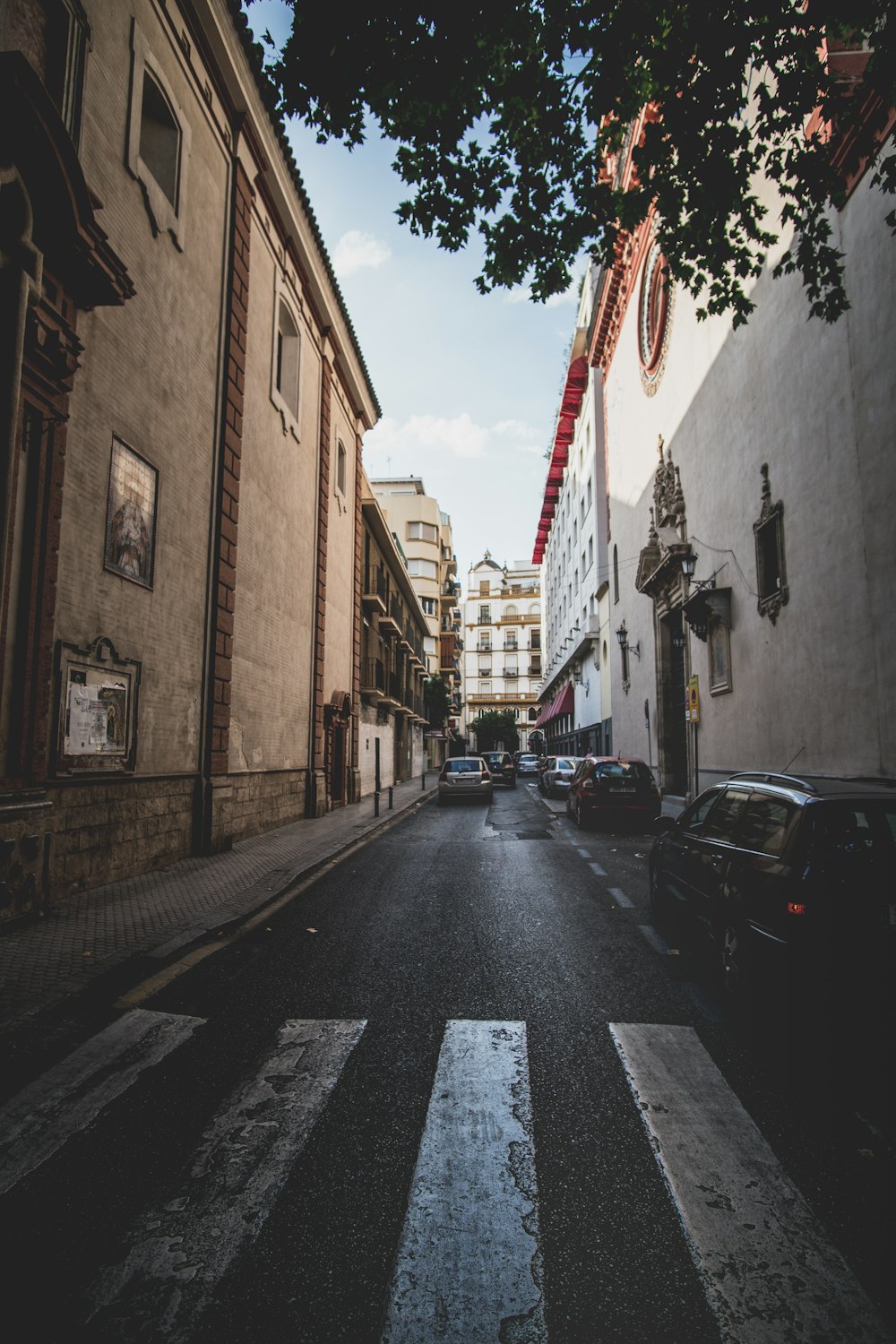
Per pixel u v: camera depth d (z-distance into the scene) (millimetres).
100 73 7633
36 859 6391
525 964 5520
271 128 12188
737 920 4496
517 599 82812
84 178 6293
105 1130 3168
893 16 5211
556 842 12781
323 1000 4734
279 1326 2092
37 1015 4402
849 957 3645
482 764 22594
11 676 6305
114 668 8031
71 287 6941
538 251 6531
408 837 13523
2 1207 2645
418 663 36500
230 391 11102
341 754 19609
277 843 11664
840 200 6254
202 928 6285
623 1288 2250
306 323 15977
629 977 5227
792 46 5430
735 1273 2316
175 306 9461
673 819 6828
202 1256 2383
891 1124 3252
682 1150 3025
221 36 10219
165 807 9320
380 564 26562
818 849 3959
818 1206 2666
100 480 7727
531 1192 2736
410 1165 2904
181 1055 3904
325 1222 2557
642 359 20906
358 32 5031
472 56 5273
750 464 12648
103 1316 2125
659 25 5293
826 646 9922
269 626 13336
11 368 5562
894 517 8273
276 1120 3246
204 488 10438
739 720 13305
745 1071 3758
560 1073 3711
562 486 44219
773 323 11484
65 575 7121
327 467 17562
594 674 32031
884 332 8375
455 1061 3842
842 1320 2129
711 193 6160
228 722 10961
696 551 15812
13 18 6383
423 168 6203
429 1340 2045
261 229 12820
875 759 8719
